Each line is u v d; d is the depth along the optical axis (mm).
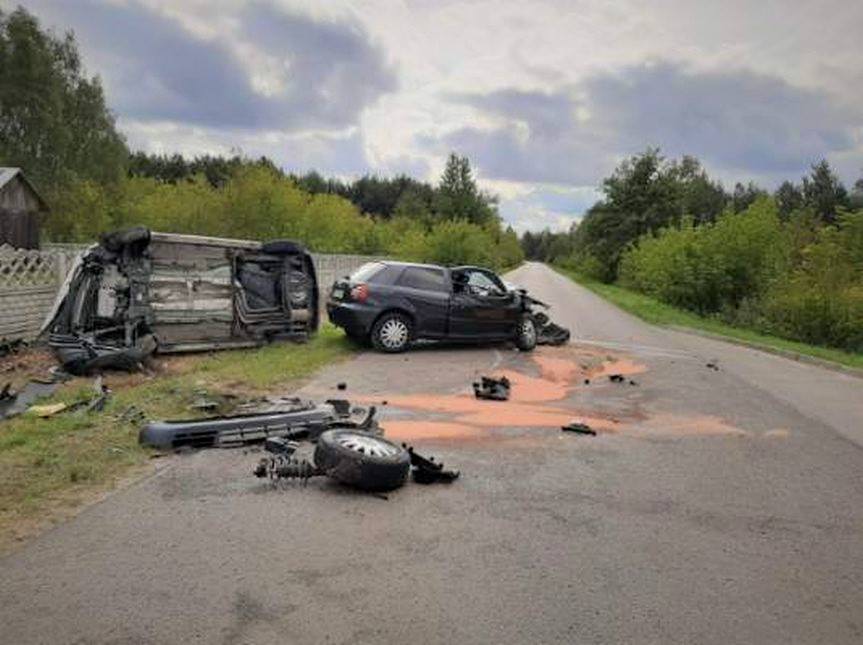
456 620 3838
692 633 3846
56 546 4500
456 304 14242
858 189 46625
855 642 3842
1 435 6652
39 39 45625
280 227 33031
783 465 7219
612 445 7660
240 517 5094
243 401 8758
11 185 23969
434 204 55844
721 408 10031
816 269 24969
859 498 6250
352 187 111125
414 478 6121
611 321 24312
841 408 10609
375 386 10266
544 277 66750
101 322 10969
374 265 14219
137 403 8195
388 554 4613
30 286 11953
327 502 5477
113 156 49344
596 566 4605
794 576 4613
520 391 10523
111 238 11062
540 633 3758
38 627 3586
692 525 5418
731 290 28688
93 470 5863
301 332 13820
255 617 3760
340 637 3611
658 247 37281
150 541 4629
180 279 11844
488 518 5324
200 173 36219
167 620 3691
